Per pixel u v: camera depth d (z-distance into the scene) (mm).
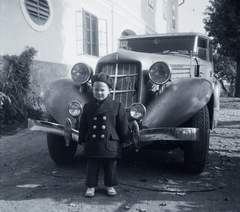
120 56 4086
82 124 3307
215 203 3125
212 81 6277
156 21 17531
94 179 3260
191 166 3885
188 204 3088
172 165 4504
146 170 4242
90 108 3238
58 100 4188
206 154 3830
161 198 3238
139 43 5961
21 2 7844
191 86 3812
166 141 3969
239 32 16156
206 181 3787
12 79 7387
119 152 3248
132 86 3975
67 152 4457
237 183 3742
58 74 9195
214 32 17766
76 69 4105
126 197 3264
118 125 3258
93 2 10812
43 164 4598
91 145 3188
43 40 8602
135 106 3477
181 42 5703
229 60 26703
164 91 3885
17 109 7301
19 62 7598
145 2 15672
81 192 3416
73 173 4125
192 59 5141
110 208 2982
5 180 3885
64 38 9406
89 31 10680
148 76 4016
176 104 3727
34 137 6586
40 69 8516
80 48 10141
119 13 12688
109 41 11938
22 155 5156
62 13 9289
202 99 3709
